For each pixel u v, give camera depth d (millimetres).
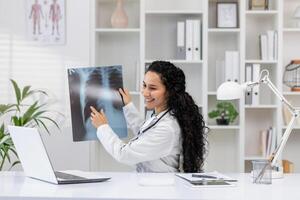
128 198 1963
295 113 2635
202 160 2932
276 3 4414
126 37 4660
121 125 3287
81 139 3184
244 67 4348
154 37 4656
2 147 3889
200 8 4645
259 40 4492
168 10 4504
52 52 4332
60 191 2113
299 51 4648
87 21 4320
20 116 4227
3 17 4328
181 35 4410
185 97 2861
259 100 4570
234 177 2627
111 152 2748
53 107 4320
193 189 2182
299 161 4652
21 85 4324
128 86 4660
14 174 2664
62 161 4316
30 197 1994
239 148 4348
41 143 2250
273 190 2184
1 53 4328
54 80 4320
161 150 2744
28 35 4328
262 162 2402
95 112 2889
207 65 4371
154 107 2875
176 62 4355
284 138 2643
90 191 2113
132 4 4672
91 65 4324
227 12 4492
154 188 2203
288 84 4496
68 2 4328
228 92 2611
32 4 4320
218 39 4652
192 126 2850
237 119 4484
